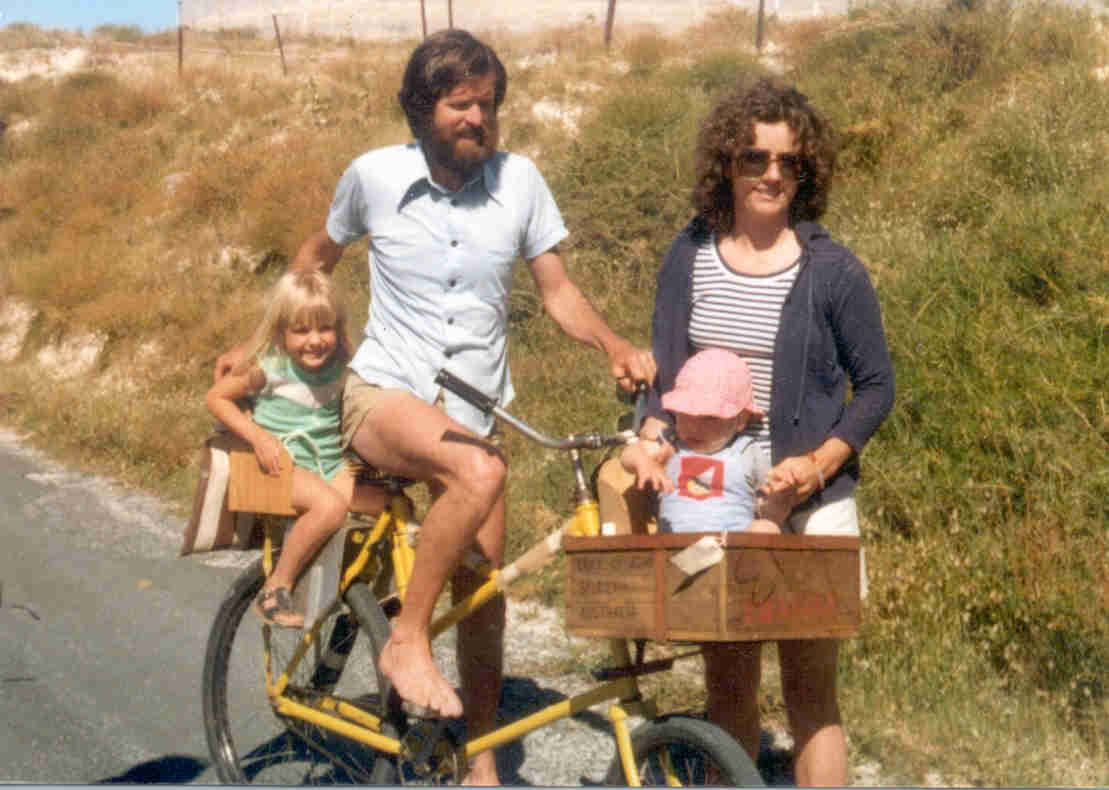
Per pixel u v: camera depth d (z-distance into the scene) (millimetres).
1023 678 4746
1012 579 5234
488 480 3494
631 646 5340
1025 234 7547
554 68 16953
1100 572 5105
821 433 3449
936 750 4391
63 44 27797
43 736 4785
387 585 4039
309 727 4121
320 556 3848
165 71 22500
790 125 3443
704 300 3551
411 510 3879
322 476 3963
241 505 3908
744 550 2924
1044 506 5488
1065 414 6043
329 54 25859
